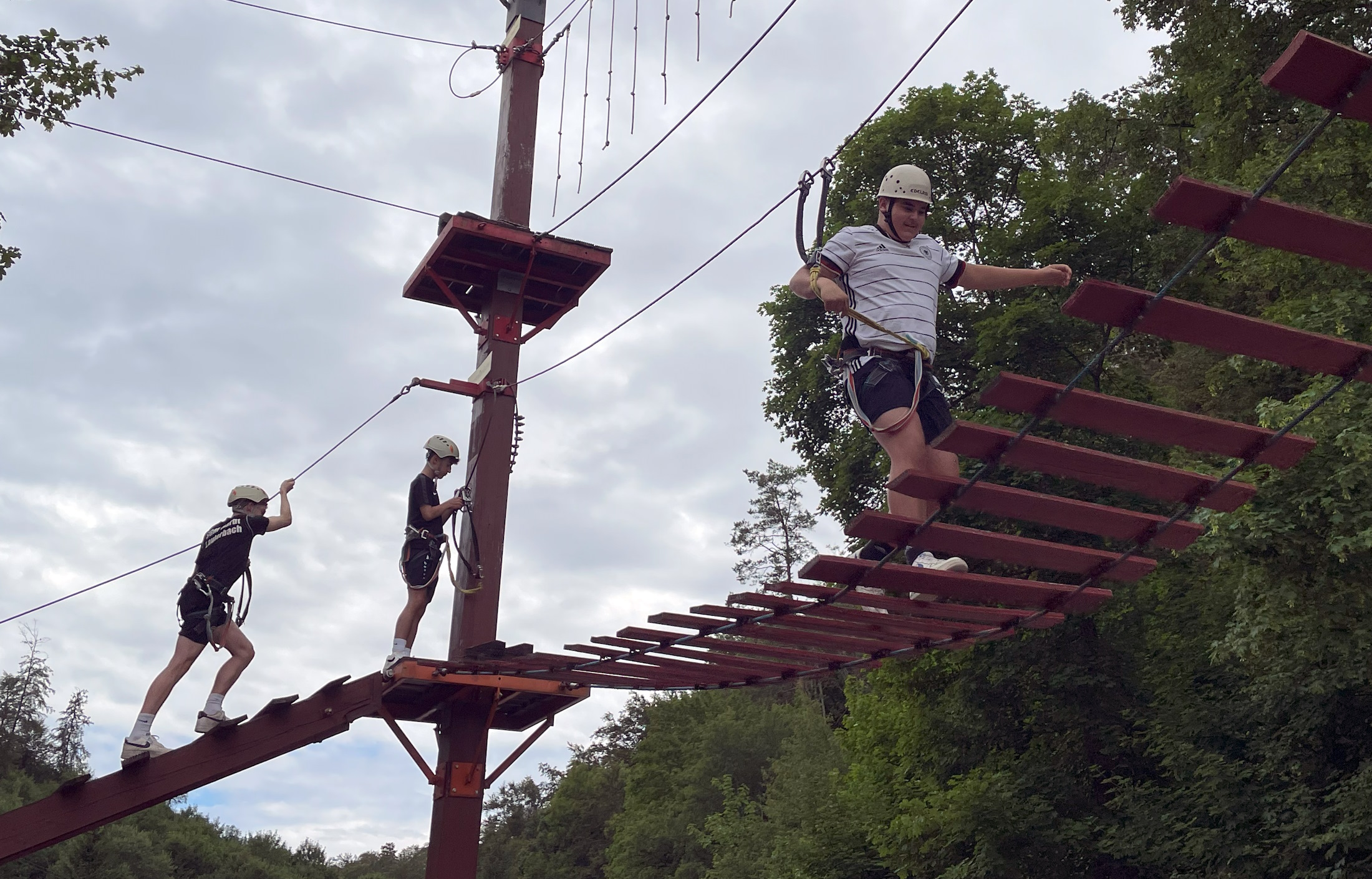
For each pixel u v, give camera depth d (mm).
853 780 19141
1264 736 13383
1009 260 16938
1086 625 15797
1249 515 10047
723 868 26000
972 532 4742
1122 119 17156
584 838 51656
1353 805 11148
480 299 11406
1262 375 13828
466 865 9305
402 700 9727
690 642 6691
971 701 16438
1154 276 16281
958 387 18484
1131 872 14758
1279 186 11570
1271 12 13328
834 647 6676
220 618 8281
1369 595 10133
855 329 5023
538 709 10242
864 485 18734
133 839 48906
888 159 19125
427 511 9266
